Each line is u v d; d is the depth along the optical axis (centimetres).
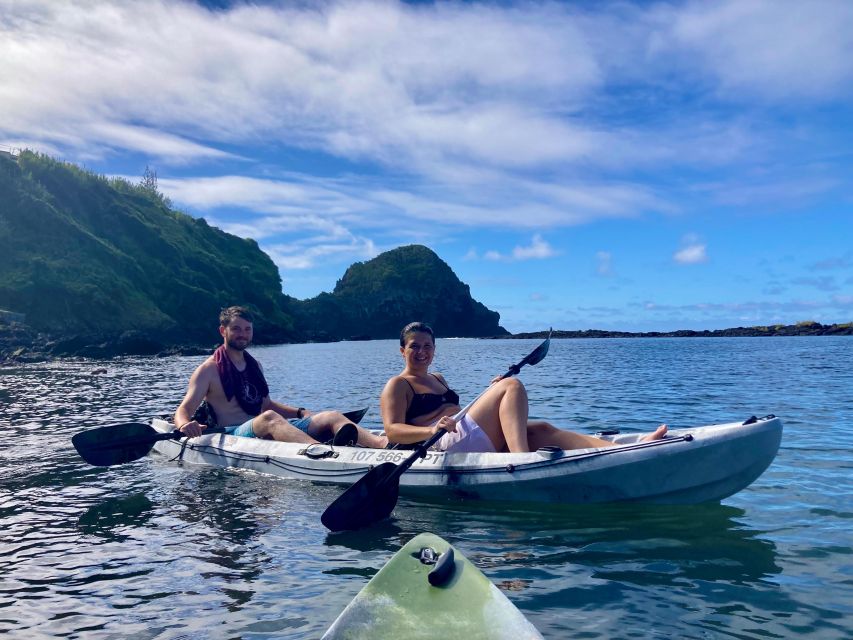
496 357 3662
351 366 2691
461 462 476
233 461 592
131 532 409
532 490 452
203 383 645
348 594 307
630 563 342
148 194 9456
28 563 354
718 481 431
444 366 2633
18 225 6212
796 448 646
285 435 590
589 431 795
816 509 436
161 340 6369
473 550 367
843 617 275
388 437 515
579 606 289
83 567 347
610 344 5856
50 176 7169
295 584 320
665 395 1216
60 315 5712
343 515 410
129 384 1725
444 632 240
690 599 295
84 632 272
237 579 328
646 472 429
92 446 581
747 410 975
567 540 381
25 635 270
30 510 462
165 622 280
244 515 445
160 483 540
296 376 2014
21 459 650
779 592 302
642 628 266
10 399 1298
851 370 1825
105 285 6262
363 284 19912
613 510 439
